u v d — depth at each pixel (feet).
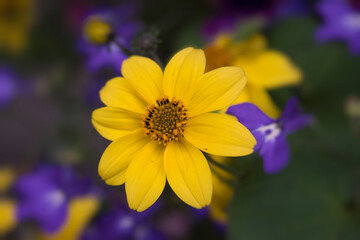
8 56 0.98
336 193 0.58
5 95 0.98
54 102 1.03
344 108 0.67
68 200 0.71
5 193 0.83
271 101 0.63
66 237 0.71
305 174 0.58
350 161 0.62
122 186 0.71
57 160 0.82
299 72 0.68
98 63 0.69
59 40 0.95
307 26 0.73
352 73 0.69
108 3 0.91
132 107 0.48
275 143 0.52
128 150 0.47
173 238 0.78
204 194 0.44
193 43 0.78
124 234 0.70
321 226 0.57
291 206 0.57
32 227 0.80
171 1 0.85
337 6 0.71
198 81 0.46
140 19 0.87
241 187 0.56
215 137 0.45
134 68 0.48
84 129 0.87
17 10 0.95
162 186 0.46
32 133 1.06
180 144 0.47
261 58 0.63
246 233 0.56
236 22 0.78
